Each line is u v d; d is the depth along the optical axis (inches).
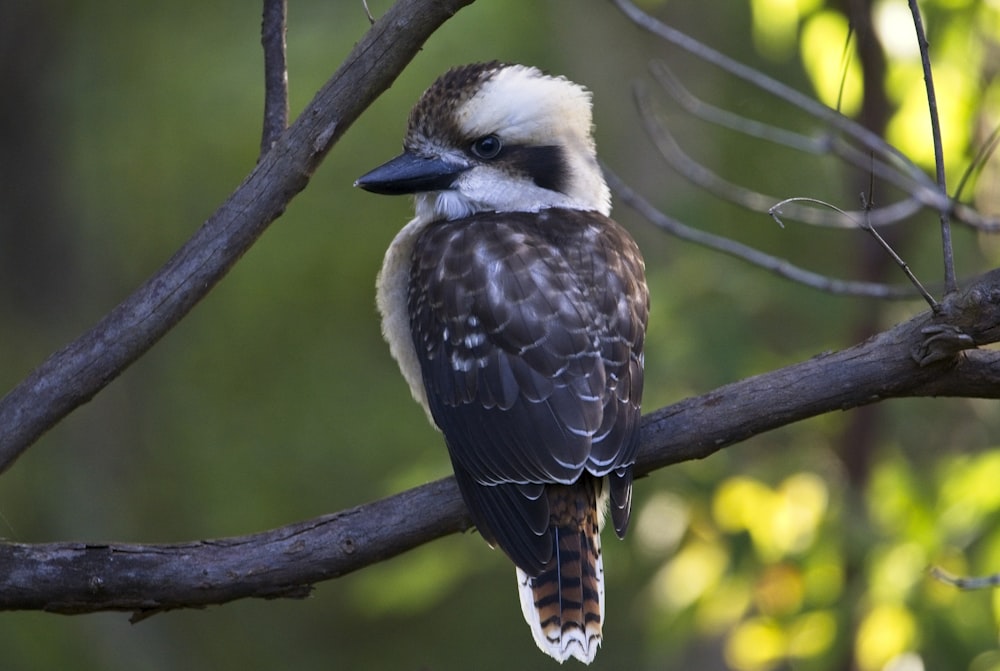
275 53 266.5
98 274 753.6
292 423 694.5
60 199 744.3
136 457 719.7
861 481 448.8
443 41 621.3
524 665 728.3
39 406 250.5
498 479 280.2
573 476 274.2
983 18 429.1
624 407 281.3
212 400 711.7
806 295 484.1
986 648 407.2
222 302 692.1
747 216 527.2
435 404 295.1
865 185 449.1
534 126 330.3
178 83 695.7
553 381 283.1
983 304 245.1
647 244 576.4
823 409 263.7
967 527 409.1
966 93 433.1
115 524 709.9
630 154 586.6
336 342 697.6
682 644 456.1
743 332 467.2
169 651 719.7
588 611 272.5
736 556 437.4
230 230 250.1
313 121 247.4
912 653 412.8
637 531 453.4
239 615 743.1
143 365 721.0
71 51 729.0
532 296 291.1
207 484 703.1
